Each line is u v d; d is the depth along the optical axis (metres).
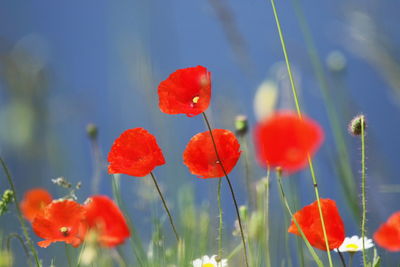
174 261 2.29
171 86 2.10
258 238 2.28
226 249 2.38
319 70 2.49
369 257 2.28
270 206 2.44
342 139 2.45
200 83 2.10
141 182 2.38
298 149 2.04
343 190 2.42
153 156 2.13
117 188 2.32
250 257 2.25
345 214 2.53
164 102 2.10
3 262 2.20
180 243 2.18
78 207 2.17
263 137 2.04
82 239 2.18
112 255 2.27
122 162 2.14
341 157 2.44
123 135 2.14
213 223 2.43
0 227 2.53
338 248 2.20
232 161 2.12
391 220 2.21
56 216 2.17
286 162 2.04
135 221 2.47
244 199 2.52
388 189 2.63
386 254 2.37
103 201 2.17
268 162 2.05
